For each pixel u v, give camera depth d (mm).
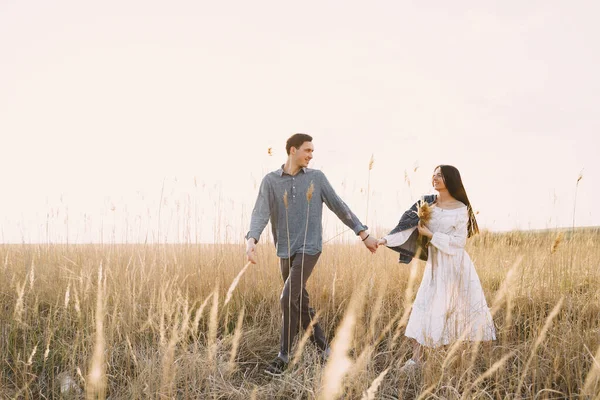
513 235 5980
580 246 4957
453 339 2688
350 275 4520
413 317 3287
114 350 3127
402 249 3605
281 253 3434
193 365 2646
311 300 4180
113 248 5414
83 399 2553
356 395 2254
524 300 3732
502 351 2826
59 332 3363
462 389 2408
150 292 3939
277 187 3400
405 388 2709
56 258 5242
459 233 3285
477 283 3266
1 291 4152
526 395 2510
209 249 5156
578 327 2861
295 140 3369
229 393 2668
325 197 3498
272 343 3689
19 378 2816
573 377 2594
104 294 2904
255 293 4590
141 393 2564
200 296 4289
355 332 2262
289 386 2744
